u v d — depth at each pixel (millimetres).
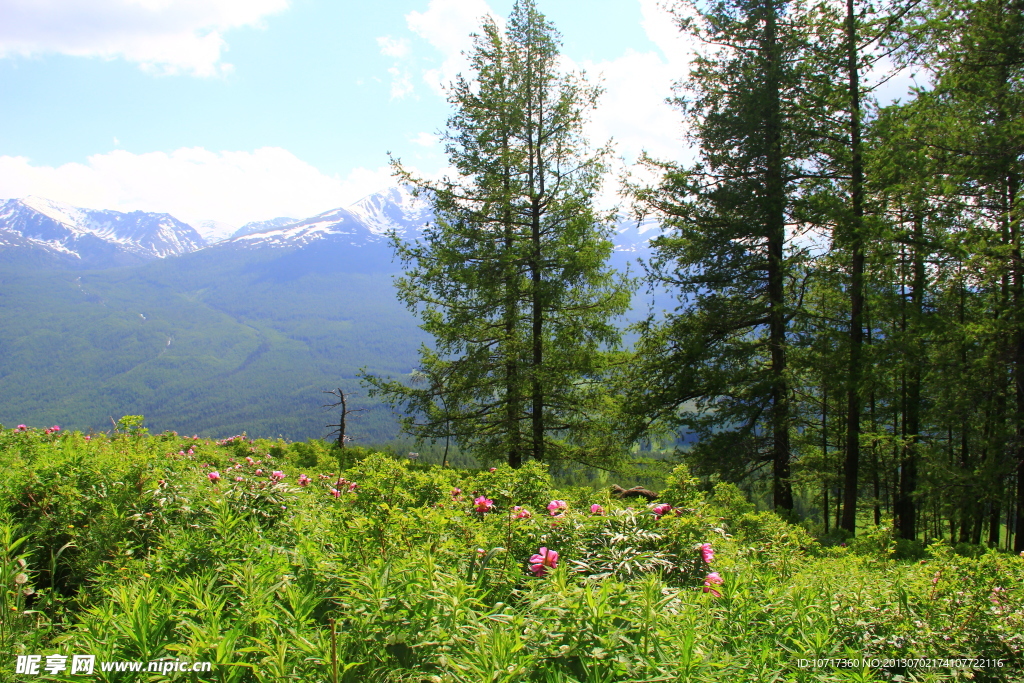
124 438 8930
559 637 2963
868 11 12586
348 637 2889
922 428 18031
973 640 3922
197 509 5098
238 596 3303
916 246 12367
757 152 14031
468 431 16625
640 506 5836
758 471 15336
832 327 13602
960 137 11727
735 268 15102
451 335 16031
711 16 14578
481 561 4199
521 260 15758
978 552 5340
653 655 2924
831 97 12852
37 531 4473
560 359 15414
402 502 5359
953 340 12422
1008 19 11391
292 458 14781
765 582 4410
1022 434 12180
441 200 15844
